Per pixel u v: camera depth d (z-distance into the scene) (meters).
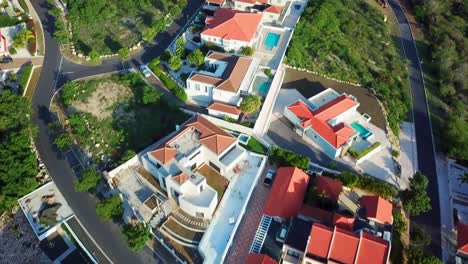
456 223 87.81
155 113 102.94
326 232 72.94
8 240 81.62
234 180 89.62
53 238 81.25
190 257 77.81
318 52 125.44
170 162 83.81
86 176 83.62
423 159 102.12
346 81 119.62
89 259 77.81
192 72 107.88
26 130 92.62
